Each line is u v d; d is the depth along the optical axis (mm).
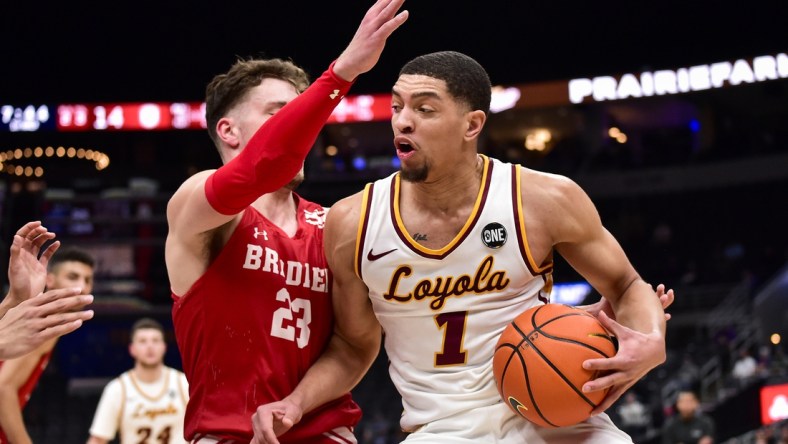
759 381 13281
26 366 4465
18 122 18609
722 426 13453
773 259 19703
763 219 20672
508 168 2623
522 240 2551
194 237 2549
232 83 2787
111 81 18750
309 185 21578
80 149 21359
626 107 22047
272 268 2660
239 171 2352
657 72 18422
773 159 20438
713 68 18172
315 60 18797
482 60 19062
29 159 21094
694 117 22375
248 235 2650
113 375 18172
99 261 19344
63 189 21031
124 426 5836
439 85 2475
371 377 16906
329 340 2836
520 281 2584
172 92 18812
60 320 2354
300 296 2709
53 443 15328
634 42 18594
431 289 2572
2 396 4398
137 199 20094
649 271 20188
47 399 16047
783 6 17812
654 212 21656
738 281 19375
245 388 2594
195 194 2457
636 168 21453
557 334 2391
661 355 2404
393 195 2625
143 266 19391
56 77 18703
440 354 2605
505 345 2445
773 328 17109
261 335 2615
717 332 17000
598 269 2662
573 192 2605
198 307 2611
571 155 22250
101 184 21234
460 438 2557
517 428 2584
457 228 2576
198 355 2633
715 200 21109
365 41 2285
